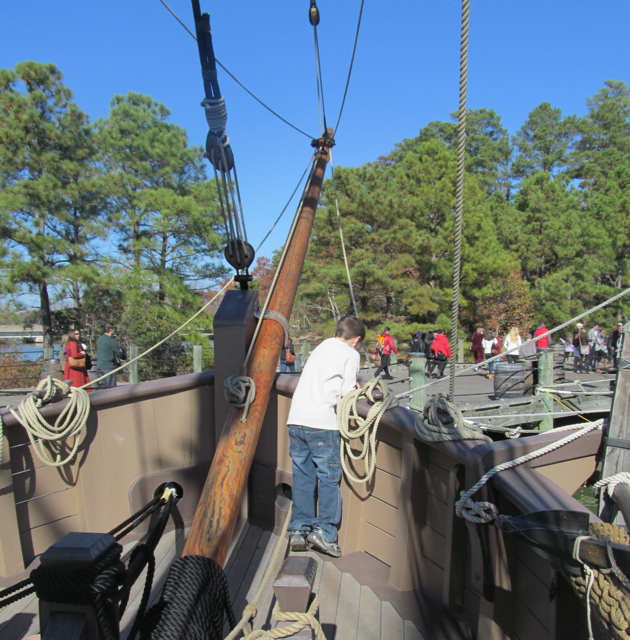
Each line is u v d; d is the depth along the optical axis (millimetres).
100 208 21516
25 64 19250
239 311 3520
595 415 11031
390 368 16672
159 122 24078
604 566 1338
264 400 2854
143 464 3514
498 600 2051
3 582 2930
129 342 20953
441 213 27438
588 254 33156
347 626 2492
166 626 1514
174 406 3578
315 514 3260
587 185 49094
